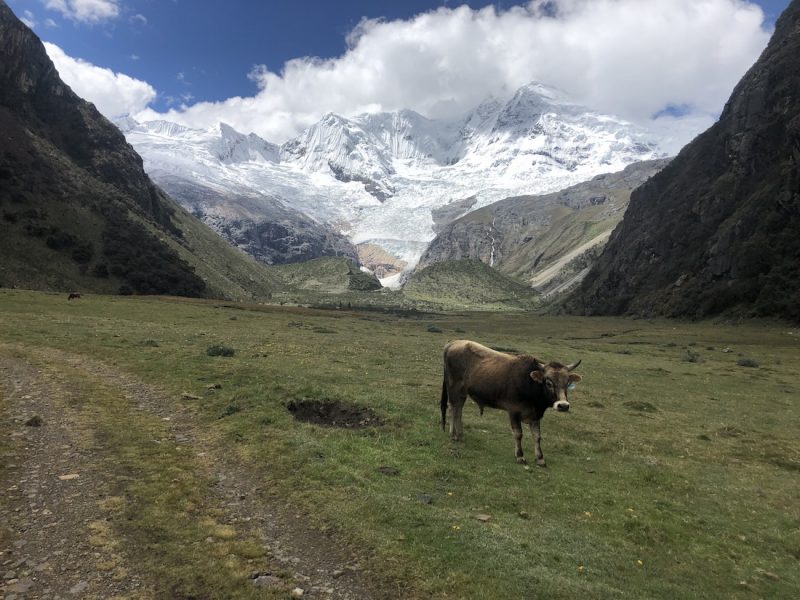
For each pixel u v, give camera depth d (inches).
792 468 721.6
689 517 509.0
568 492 532.4
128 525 377.4
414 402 835.4
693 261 5935.0
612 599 336.8
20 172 5659.5
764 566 426.9
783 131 5546.3
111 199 6860.2
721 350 2719.0
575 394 1192.8
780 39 6540.4
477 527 417.7
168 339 1454.2
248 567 340.5
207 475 486.3
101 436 569.6
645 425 912.3
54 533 358.3
